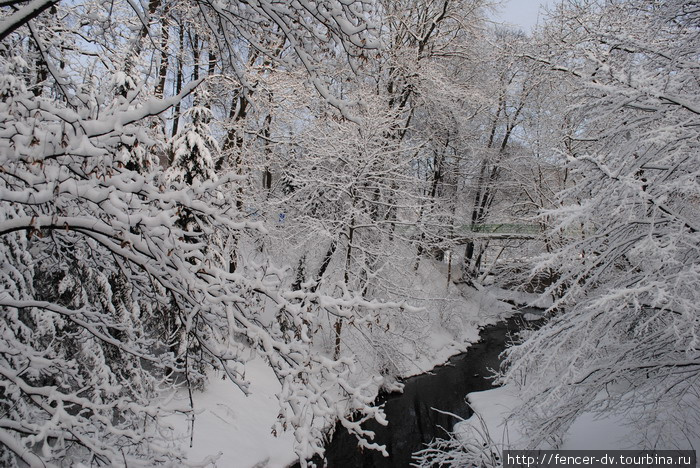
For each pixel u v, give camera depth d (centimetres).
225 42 422
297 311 351
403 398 1252
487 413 1040
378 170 1310
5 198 276
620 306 477
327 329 1306
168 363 474
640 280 521
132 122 301
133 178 343
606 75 555
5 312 473
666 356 579
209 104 998
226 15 387
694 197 597
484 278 2331
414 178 1298
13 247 480
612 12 717
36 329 527
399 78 1625
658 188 499
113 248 343
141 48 542
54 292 586
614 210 479
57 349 595
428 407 1191
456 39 1794
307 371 341
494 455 712
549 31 957
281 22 373
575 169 560
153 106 289
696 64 524
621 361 589
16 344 421
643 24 640
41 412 510
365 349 1220
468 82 1911
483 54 1772
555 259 557
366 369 1245
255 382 1048
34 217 288
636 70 521
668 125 504
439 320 1728
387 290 1257
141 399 467
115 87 584
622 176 476
